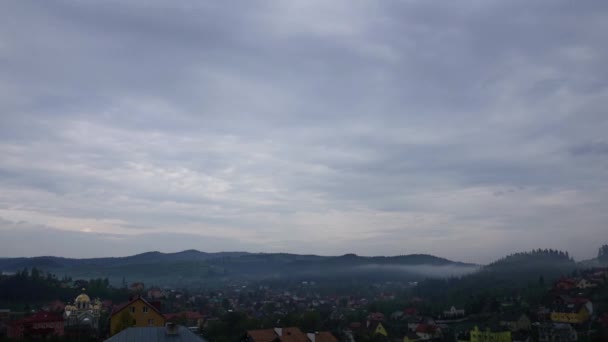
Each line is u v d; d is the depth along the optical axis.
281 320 183.12
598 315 197.25
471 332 183.38
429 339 193.25
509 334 177.38
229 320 174.25
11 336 132.62
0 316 177.25
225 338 151.88
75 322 176.88
